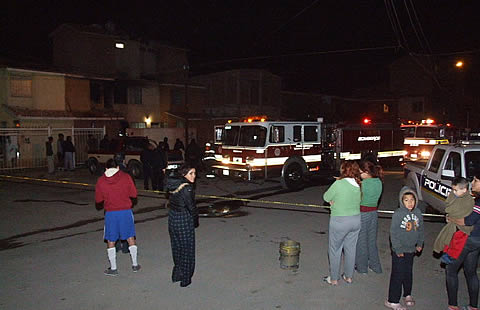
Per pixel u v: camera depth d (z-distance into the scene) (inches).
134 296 203.9
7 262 257.9
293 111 1529.3
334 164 598.2
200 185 582.2
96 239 310.3
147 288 213.6
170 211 216.4
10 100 887.7
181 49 1409.9
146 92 1159.0
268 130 503.2
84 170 779.4
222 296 202.4
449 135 829.2
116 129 1050.1
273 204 438.6
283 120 538.3
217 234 317.4
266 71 1382.9
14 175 710.5
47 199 479.2
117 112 1066.7
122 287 215.5
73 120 950.4
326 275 229.5
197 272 235.5
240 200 461.4
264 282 219.8
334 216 207.5
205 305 192.7
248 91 1349.7
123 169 340.5
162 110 1202.6
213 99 1398.9
